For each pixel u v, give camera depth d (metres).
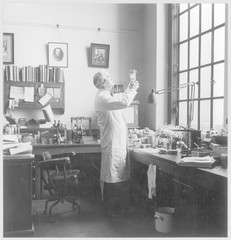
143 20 5.03
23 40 4.57
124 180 3.35
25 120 4.49
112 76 4.95
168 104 4.61
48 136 4.20
